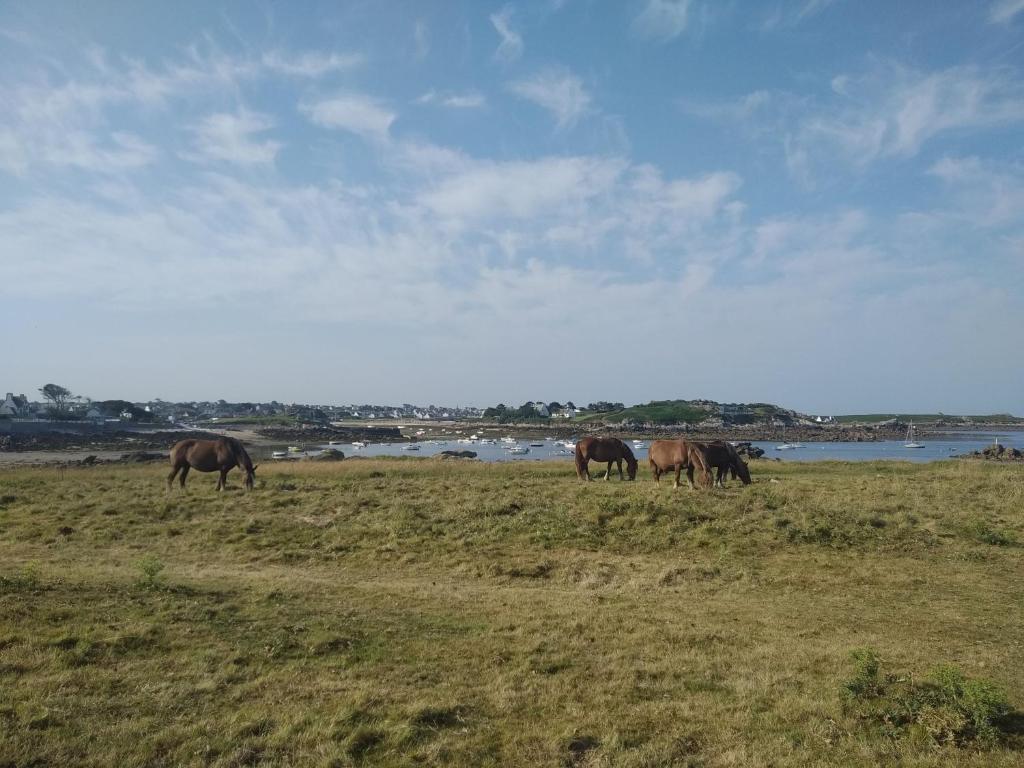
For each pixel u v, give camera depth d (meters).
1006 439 175.62
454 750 6.55
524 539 16.81
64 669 8.01
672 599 12.54
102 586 11.21
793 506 19.09
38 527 17.70
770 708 7.65
